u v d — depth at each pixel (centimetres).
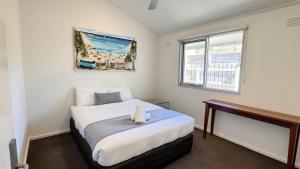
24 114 240
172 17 346
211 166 218
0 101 58
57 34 295
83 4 317
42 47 282
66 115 319
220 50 315
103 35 346
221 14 289
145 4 329
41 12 276
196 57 367
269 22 241
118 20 366
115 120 231
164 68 442
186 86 383
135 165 182
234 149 266
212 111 311
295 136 195
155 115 257
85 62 328
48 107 298
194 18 324
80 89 318
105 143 166
